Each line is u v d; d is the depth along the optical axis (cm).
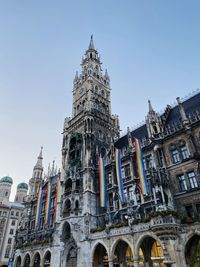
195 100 4441
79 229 4306
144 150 4253
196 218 2902
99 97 6738
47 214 5434
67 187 5294
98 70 7588
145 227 3256
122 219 3962
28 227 6725
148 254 3503
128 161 4491
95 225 4338
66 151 5984
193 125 3659
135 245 3291
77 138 5659
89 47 8138
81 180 4969
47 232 5584
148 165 4103
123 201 3916
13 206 10750
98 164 5009
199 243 2958
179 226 2966
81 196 4741
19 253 6188
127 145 4997
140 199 3919
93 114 5938
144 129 5147
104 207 4459
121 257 3819
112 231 3728
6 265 9256
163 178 3531
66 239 4541
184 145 3709
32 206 7181
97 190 4816
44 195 6806
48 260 5322
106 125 6194
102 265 4059
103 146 5688
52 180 6819
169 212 3005
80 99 6812
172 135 3888
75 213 4525
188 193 3309
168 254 2811
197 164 3347
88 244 4016
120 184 4066
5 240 9738
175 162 3697
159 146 3975
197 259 2855
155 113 4412
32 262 5438
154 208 3584
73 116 6762
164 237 2908
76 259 4172
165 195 3438
